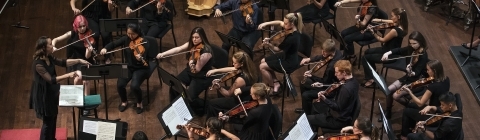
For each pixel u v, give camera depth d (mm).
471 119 10641
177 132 8766
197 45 10055
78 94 9008
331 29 10805
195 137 9914
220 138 8484
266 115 8812
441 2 14031
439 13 13711
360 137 8453
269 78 10836
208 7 13320
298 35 10508
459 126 8898
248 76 9602
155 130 10164
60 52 12023
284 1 11766
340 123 9289
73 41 10742
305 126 8617
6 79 11203
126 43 10516
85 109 9508
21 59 11773
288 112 10656
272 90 11008
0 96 10781
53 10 13469
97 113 10445
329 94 9625
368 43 11383
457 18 13539
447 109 8930
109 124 8531
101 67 9086
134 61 10305
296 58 10688
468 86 11422
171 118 8766
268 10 12906
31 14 13250
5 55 11844
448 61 12109
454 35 12953
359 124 8398
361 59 11945
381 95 11109
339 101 9188
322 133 9742
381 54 11008
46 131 9398
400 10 10789
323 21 11008
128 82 10664
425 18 13539
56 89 9281
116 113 10492
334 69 10031
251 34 11516
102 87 11086
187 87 10250
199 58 10008
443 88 9398
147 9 11602
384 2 14125
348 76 9273
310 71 10289
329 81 10195
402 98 10109
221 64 10586
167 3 11602
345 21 13367
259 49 12320
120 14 13406
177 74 11523
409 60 10531
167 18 11695
